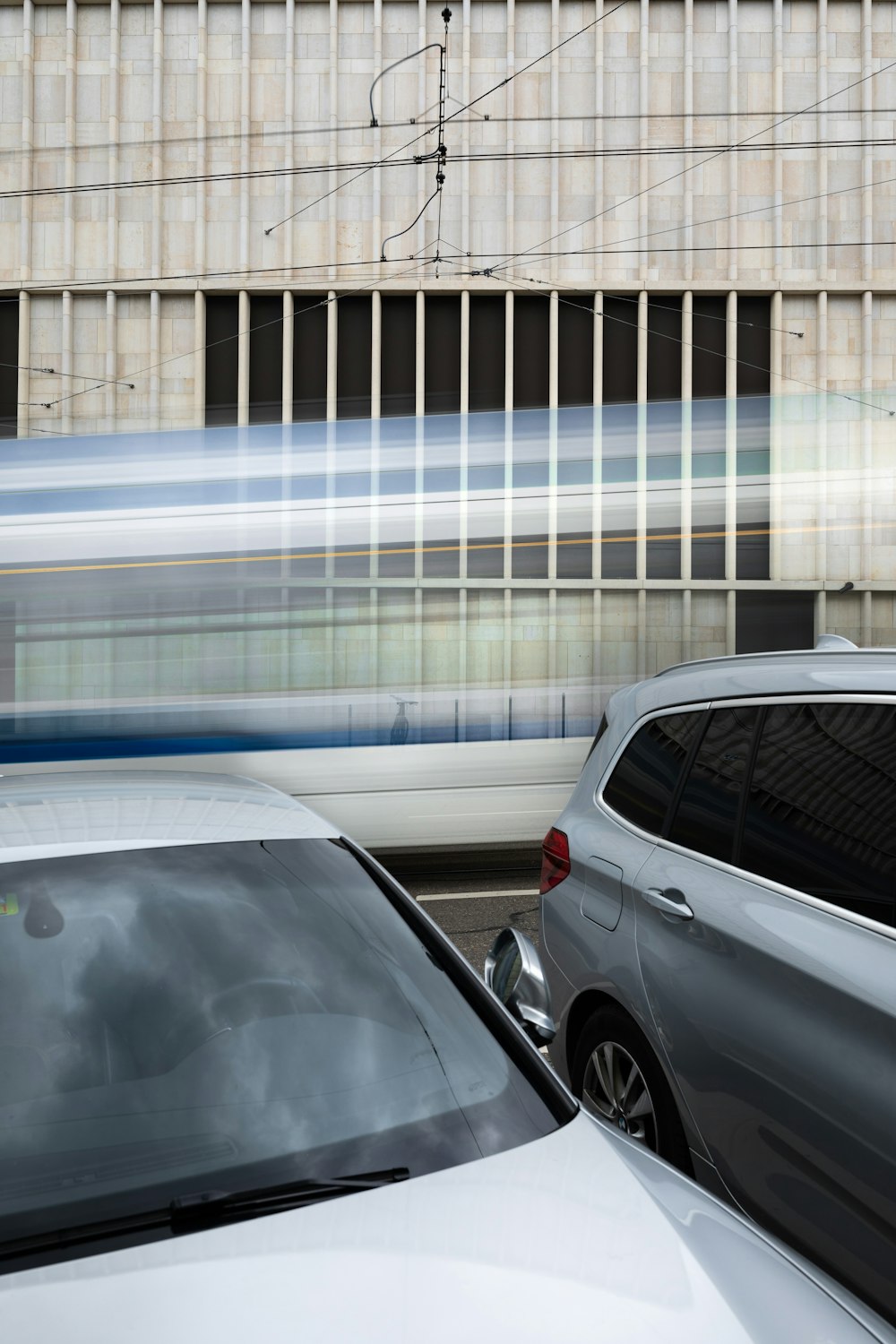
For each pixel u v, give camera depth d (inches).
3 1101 68.4
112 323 1162.6
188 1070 71.8
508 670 291.0
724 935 103.7
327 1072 73.0
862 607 313.4
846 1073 87.2
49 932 79.1
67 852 87.3
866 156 1164.5
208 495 284.7
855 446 315.9
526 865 341.7
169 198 1176.2
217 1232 59.6
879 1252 82.7
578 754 290.7
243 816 98.3
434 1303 54.2
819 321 1165.1
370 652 285.3
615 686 296.4
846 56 1172.5
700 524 305.3
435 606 290.0
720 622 306.8
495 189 1179.3
